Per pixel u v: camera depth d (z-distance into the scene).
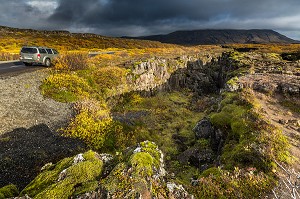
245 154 10.04
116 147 16.56
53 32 156.62
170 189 5.80
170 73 50.12
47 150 13.33
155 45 142.38
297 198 7.46
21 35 106.81
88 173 5.93
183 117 28.06
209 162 14.27
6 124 14.66
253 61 40.16
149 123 24.58
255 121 12.95
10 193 6.77
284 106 17.88
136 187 5.19
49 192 5.47
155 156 6.58
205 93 54.66
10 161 11.67
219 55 83.25
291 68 31.09
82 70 29.17
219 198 7.48
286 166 9.39
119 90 29.98
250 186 8.05
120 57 49.38
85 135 15.70
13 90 19.23
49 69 27.64
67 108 19.02
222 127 14.52
